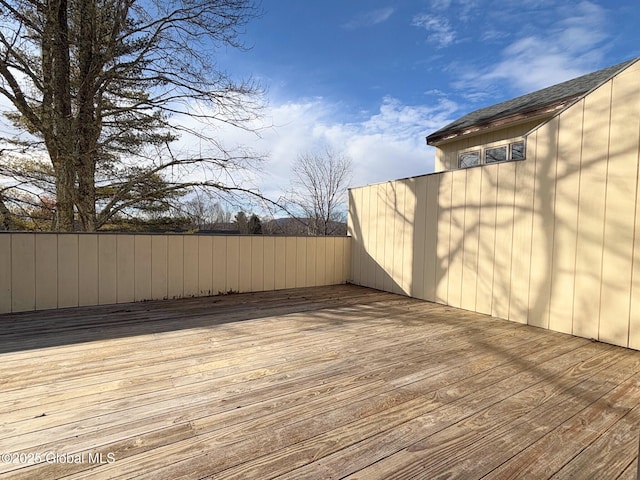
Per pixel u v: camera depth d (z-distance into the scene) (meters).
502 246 4.05
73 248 4.40
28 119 5.71
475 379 2.31
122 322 3.73
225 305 4.67
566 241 3.44
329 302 4.94
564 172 3.46
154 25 6.19
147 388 2.12
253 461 1.43
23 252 4.12
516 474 1.37
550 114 5.29
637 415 1.85
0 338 3.12
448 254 4.74
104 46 6.11
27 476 1.33
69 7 5.67
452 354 2.81
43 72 5.81
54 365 2.48
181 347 2.92
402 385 2.21
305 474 1.35
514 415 1.84
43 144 5.98
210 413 1.83
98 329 3.45
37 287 4.21
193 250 5.21
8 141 5.87
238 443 1.56
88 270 4.50
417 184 5.23
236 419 1.77
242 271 5.65
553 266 3.56
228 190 7.43
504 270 4.03
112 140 6.45
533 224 3.74
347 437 1.62
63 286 4.36
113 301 4.67
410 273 5.36
